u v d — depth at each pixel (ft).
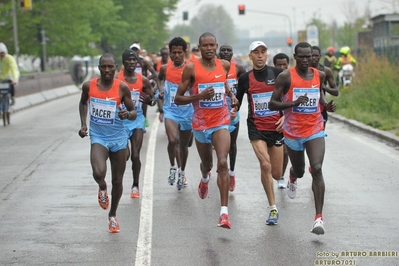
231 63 81.56
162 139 125.18
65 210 70.33
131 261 52.49
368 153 104.53
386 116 146.92
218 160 60.29
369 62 193.06
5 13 296.10
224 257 53.21
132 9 464.65
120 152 60.85
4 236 60.54
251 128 65.98
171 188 80.48
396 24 264.72
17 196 77.51
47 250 55.98
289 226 62.44
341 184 80.59
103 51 466.29
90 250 55.72
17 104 210.38
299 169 63.46
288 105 59.31
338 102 179.63
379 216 65.31
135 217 66.69
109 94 60.08
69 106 223.92
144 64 116.78
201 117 62.85
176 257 53.31
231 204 71.82
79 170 93.91
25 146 119.85
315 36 280.10
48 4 304.91
